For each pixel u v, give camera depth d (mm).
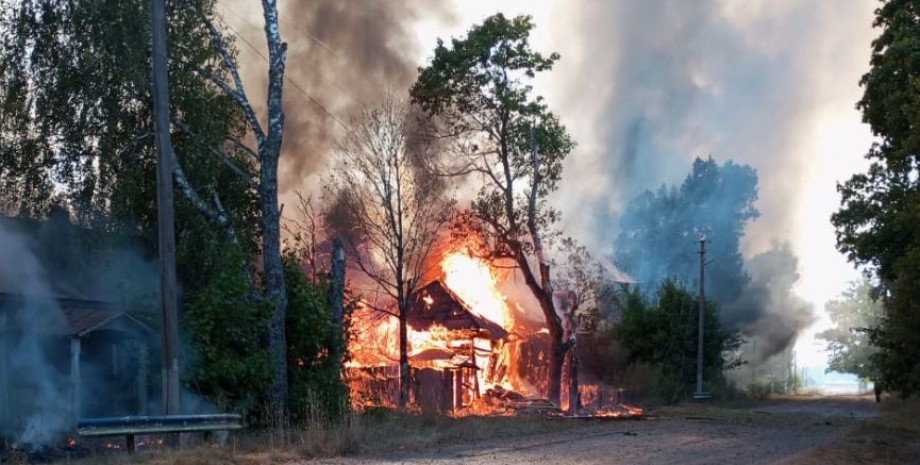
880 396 50125
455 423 23281
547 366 40281
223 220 20391
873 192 24469
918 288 17734
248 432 19000
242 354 19688
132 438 15484
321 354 22375
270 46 21578
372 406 23703
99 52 20391
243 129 22922
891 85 22297
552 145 33719
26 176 20578
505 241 33625
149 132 20500
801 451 18516
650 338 47375
